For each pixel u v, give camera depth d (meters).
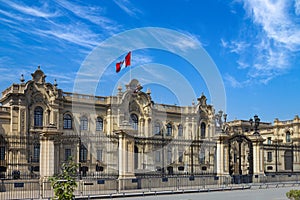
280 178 49.66
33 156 59.25
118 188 36.75
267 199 31.58
